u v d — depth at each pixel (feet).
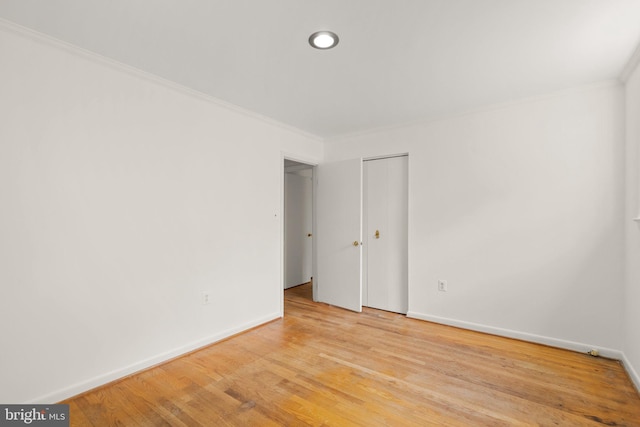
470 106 10.17
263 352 8.82
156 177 8.18
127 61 7.32
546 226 9.26
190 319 8.89
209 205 9.42
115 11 5.49
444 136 11.04
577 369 7.77
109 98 7.33
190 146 8.95
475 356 8.52
